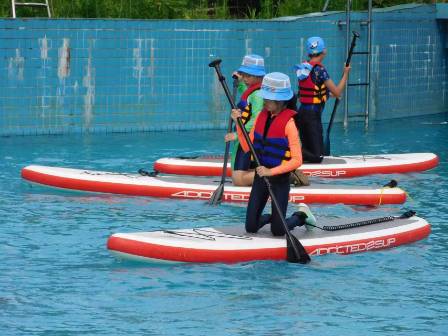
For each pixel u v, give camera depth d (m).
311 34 25.69
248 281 11.76
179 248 12.27
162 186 16.62
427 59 29.28
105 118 23.64
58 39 22.78
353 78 26.72
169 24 23.91
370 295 11.37
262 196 12.92
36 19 22.48
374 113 27.59
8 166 19.17
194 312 10.68
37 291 11.34
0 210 15.45
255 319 10.48
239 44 24.77
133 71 23.72
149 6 26.47
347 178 18.89
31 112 22.84
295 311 10.76
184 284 11.61
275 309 10.81
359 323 10.41
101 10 26.05
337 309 10.85
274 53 25.20
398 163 19.38
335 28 26.09
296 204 16.38
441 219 15.36
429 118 28.66
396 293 11.47
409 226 13.93
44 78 22.83
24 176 17.38
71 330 10.09
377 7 30.80
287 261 12.54
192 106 24.55
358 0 29.09
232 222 14.89
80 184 16.81
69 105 23.20
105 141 22.55
